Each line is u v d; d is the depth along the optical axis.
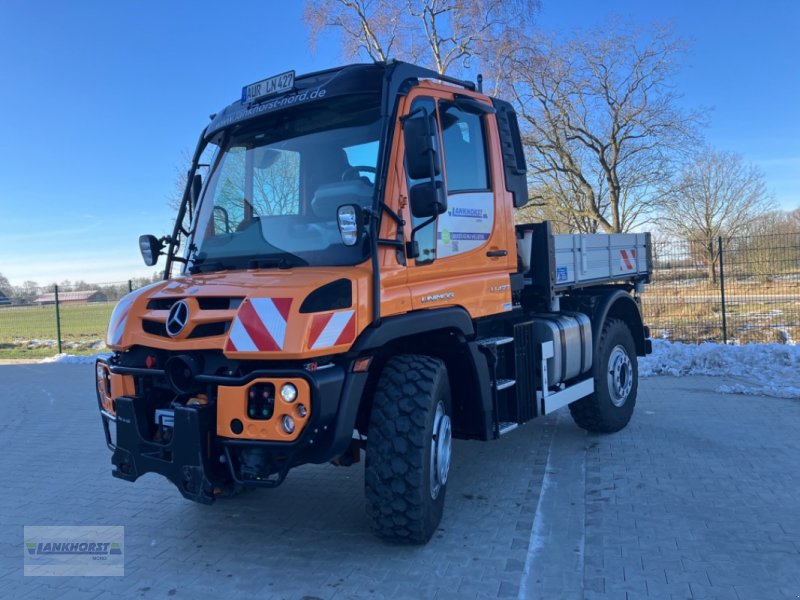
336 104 4.31
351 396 3.56
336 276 3.63
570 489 5.12
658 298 14.55
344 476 5.84
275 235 4.24
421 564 3.88
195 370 3.57
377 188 3.87
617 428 6.68
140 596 3.69
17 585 3.90
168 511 5.12
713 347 10.62
